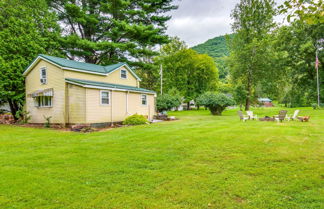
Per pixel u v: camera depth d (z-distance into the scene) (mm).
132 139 8062
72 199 3260
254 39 24953
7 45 15656
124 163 5047
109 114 14289
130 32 20969
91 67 16328
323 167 4559
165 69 38969
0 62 14922
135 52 22109
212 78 40562
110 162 5137
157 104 22203
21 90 16875
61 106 13656
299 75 29625
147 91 17969
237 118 18359
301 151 5848
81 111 12781
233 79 28203
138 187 3666
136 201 3168
